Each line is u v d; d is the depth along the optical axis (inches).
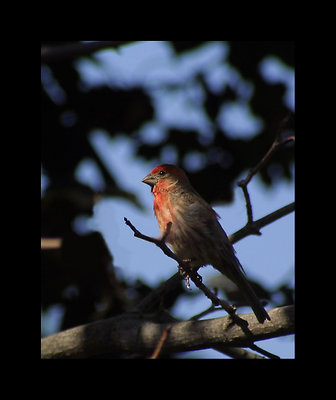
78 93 543.5
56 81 539.5
